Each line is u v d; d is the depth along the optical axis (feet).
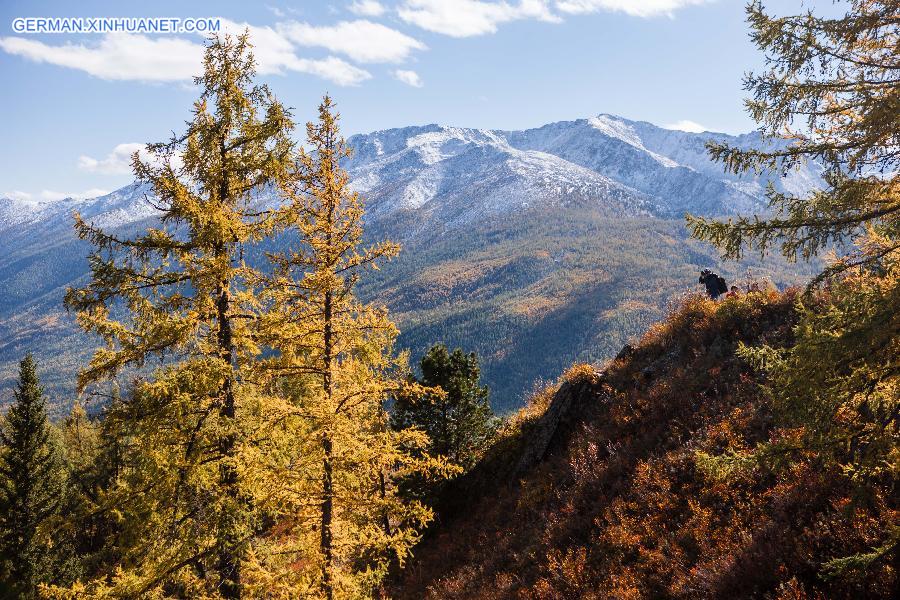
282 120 37.86
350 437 34.99
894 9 21.67
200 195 37.68
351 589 36.09
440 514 71.67
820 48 22.99
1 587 81.41
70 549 83.15
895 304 20.80
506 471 69.92
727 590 30.40
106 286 34.24
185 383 34.35
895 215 22.66
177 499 35.29
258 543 38.32
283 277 36.73
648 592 34.71
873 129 21.94
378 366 38.63
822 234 23.38
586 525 46.09
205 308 35.60
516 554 49.24
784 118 24.62
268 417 36.50
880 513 27.76
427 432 81.61
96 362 34.09
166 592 36.52
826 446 24.39
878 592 24.29
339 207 37.29
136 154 36.06
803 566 28.30
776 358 26.50
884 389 23.36
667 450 47.57
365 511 36.47
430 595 53.52
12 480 85.76
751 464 27.14
